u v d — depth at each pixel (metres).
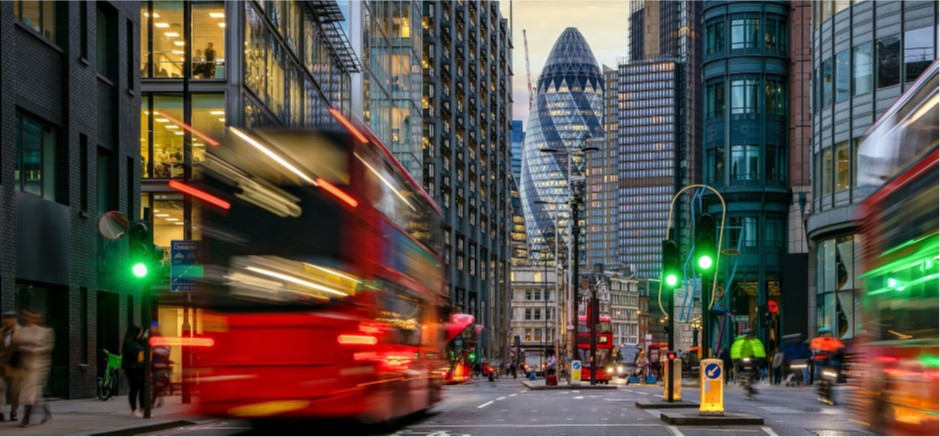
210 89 43.50
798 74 84.12
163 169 43.72
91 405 26.73
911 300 12.86
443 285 25.03
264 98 47.47
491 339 135.00
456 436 17.03
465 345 67.44
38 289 28.44
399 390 17.91
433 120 111.56
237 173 15.88
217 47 43.72
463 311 118.81
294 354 15.31
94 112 32.03
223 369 15.41
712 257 21.23
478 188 129.62
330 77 63.00
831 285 58.97
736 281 82.56
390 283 17.08
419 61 94.31
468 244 123.25
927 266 12.05
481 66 135.38
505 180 150.62
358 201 15.65
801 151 83.62
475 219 127.88
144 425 18.44
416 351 20.05
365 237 15.69
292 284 15.44
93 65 32.03
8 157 25.53
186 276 24.70
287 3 52.44
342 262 15.48
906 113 13.22
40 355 18.66
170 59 43.91
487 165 135.62
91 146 31.73
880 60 54.72
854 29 56.56
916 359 12.60
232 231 15.70
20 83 27.11
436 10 113.25
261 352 15.37
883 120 14.84
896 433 13.89
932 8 52.34
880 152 14.91
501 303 146.75
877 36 54.94
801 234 82.62
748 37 84.19
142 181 43.44
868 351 15.73
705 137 86.31
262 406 15.29
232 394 15.34
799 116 83.81
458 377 65.00
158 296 35.19
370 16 75.06
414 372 19.69
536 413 23.62
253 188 15.80
